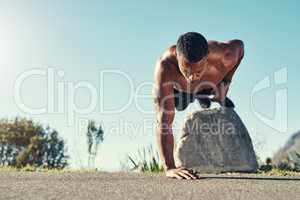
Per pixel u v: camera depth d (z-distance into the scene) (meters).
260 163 5.91
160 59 3.95
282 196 2.83
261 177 4.06
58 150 10.74
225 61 4.35
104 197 2.79
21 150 10.82
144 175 4.04
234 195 2.86
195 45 3.50
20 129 10.87
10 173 4.27
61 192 2.97
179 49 3.55
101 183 3.42
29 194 2.89
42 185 3.30
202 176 4.07
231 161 4.96
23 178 3.76
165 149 3.82
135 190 3.06
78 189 3.10
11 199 2.72
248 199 2.72
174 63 3.89
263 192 2.97
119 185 3.31
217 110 5.14
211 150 5.00
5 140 10.76
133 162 5.82
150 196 2.82
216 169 4.94
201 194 2.89
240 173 4.92
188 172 3.76
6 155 10.71
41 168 5.32
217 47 4.31
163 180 3.62
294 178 3.94
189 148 5.02
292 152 5.83
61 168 5.39
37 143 10.77
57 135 10.80
